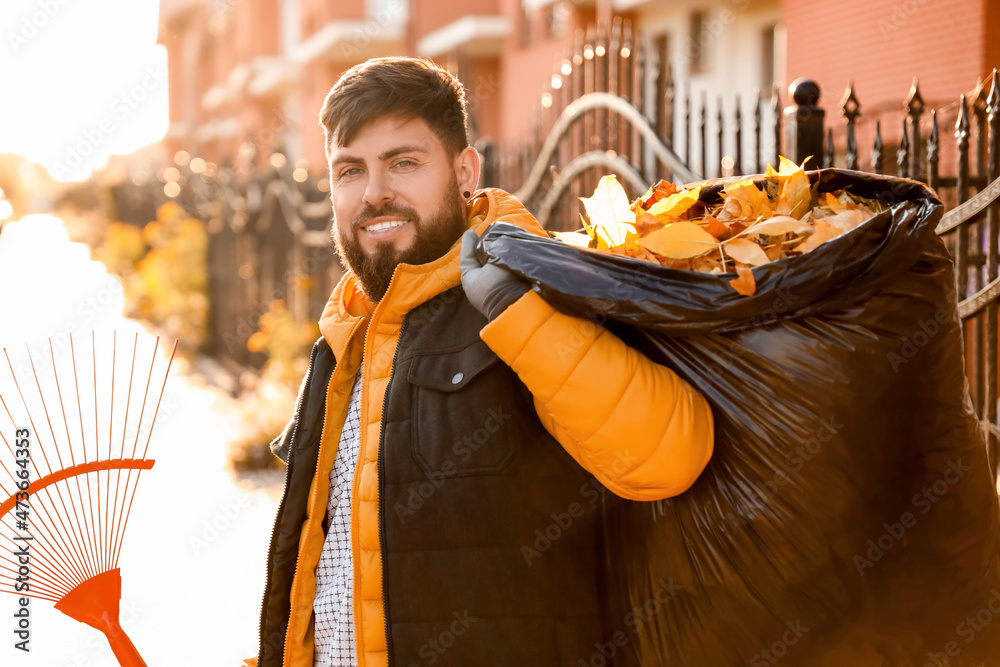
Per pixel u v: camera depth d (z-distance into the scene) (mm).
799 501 1380
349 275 1903
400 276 1690
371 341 1734
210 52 40812
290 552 1837
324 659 1748
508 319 1403
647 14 13852
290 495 1832
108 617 1714
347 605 1714
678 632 1531
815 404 1351
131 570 5238
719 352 1410
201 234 14227
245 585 4973
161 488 6965
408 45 21688
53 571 1707
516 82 17297
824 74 9664
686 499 1493
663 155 4344
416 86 1663
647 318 1364
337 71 23656
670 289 1369
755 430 1396
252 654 4059
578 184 5293
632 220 1605
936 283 1346
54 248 28594
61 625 4555
